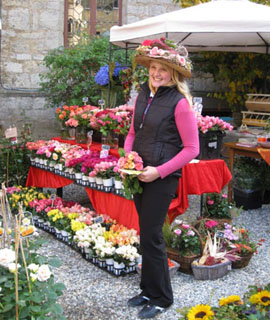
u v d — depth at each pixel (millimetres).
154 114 2613
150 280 2789
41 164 4926
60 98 7738
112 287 3182
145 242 2723
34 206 4457
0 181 5391
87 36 7996
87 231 3580
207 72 8648
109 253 3285
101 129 4387
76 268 3506
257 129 6375
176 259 3395
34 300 2064
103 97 5684
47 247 3939
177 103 2568
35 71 8086
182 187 3580
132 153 2617
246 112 6891
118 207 3854
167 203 2676
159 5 8617
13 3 7793
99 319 2740
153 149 2609
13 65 7949
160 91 2631
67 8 8219
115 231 3672
